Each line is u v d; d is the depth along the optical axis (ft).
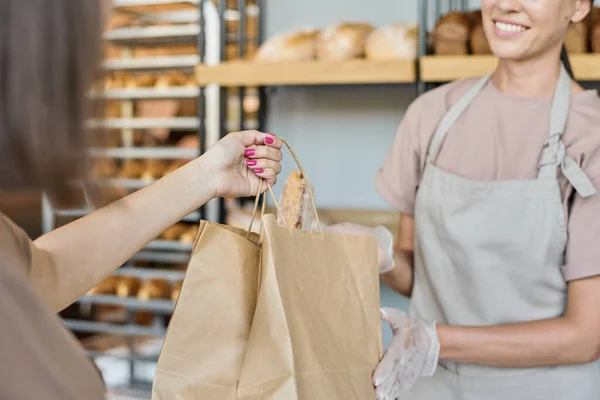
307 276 3.38
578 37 8.36
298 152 11.41
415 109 5.80
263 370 3.17
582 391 5.10
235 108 11.25
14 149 1.79
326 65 9.22
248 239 3.57
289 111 11.39
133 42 11.07
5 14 1.73
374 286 3.80
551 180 5.02
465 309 5.35
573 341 4.83
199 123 10.00
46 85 1.78
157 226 3.55
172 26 10.65
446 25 8.71
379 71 9.06
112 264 3.39
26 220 8.74
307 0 11.20
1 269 1.80
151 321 12.19
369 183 11.16
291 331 3.18
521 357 4.86
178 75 11.11
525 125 5.22
